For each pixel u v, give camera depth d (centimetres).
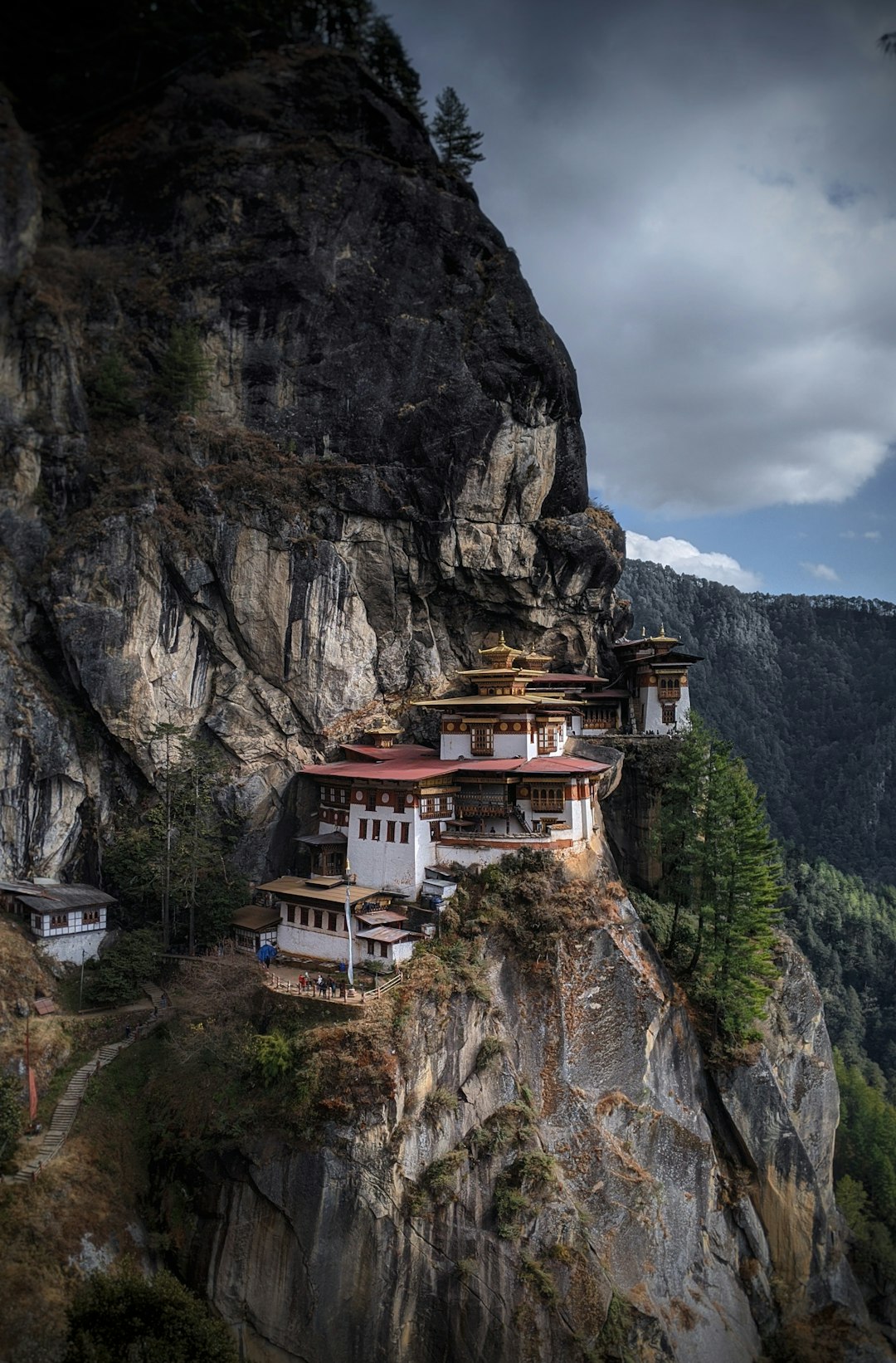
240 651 6106
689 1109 5300
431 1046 4462
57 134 7212
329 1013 4478
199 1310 3469
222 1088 4425
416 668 6781
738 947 5556
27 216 6438
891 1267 5928
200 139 7069
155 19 7400
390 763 6012
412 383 6712
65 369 6044
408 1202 4125
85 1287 3600
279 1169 4122
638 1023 5066
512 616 7281
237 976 4928
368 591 6525
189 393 6397
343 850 5803
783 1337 5175
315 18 8212
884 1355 5350
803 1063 6072
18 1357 3422
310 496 6344
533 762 5766
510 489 6938
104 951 5422
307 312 6700
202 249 6831
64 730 5556
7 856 5325
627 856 6506
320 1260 3984
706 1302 4928
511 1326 4100
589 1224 4541
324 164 6994
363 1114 4100
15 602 5603
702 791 5906
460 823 5684
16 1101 4125
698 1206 5131
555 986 4900
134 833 5656
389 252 6931
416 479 6600
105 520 5762
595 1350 4209
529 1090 4753
